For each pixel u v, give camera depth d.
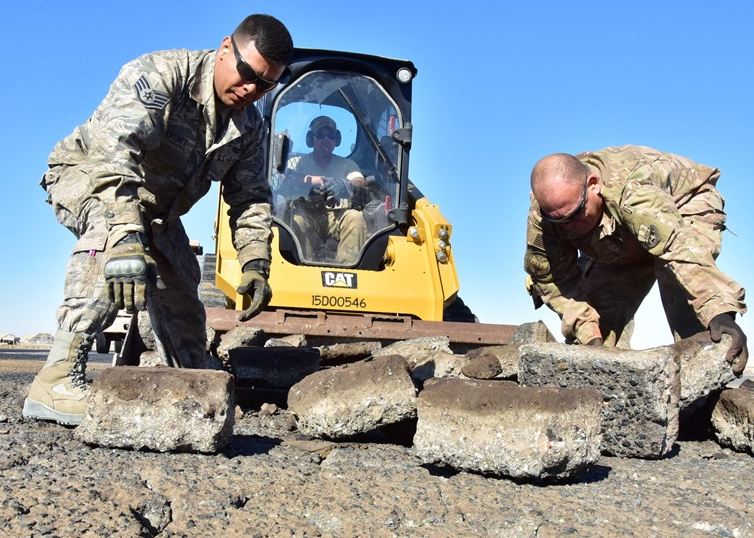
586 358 3.57
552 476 2.84
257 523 2.38
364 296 6.95
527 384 3.72
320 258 7.19
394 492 2.71
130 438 3.09
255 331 5.89
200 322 4.35
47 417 3.58
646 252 4.59
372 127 7.43
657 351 3.57
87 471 2.75
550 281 4.96
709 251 3.99
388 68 7.51
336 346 5.82
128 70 3.54
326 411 3.54
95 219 3.61
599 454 2.98
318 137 7.29
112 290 3.12
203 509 2.49
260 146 4.11
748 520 2.59
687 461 3.53
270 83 3.66
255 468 2.94
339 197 7.27
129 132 3.41
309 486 2.76
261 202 4.16
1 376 7.50
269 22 3.62
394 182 7.39
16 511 2.31
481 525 2.45
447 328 6.88
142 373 3.14
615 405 3.54
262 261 4.06
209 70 3.70
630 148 4.38
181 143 3.79
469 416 2.90
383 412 3.53
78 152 3.78
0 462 2.80
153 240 4.00
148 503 2.47
